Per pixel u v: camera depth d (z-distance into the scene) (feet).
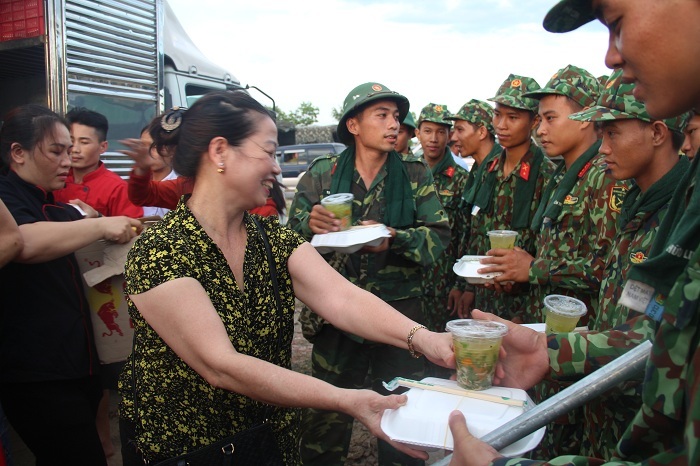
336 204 8.34
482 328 5.02
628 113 6.00
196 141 5.24
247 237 5.58
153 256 4.94
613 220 7.61
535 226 9.39
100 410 10.54
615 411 5.73
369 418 4.69
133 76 15.30
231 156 5.22
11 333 7.39
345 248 7.97
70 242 7.48
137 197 10.65
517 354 5.37
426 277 12.41
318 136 82.84
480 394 4.82
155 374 5.10
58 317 7.66
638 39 3.03
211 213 5.35
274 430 5.47
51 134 7.95
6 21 13.21
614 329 5.25
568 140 8.68
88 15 13.75
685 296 2.96
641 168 6.15
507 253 8.96
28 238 7.19
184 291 4.79
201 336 4.73
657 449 3.29
